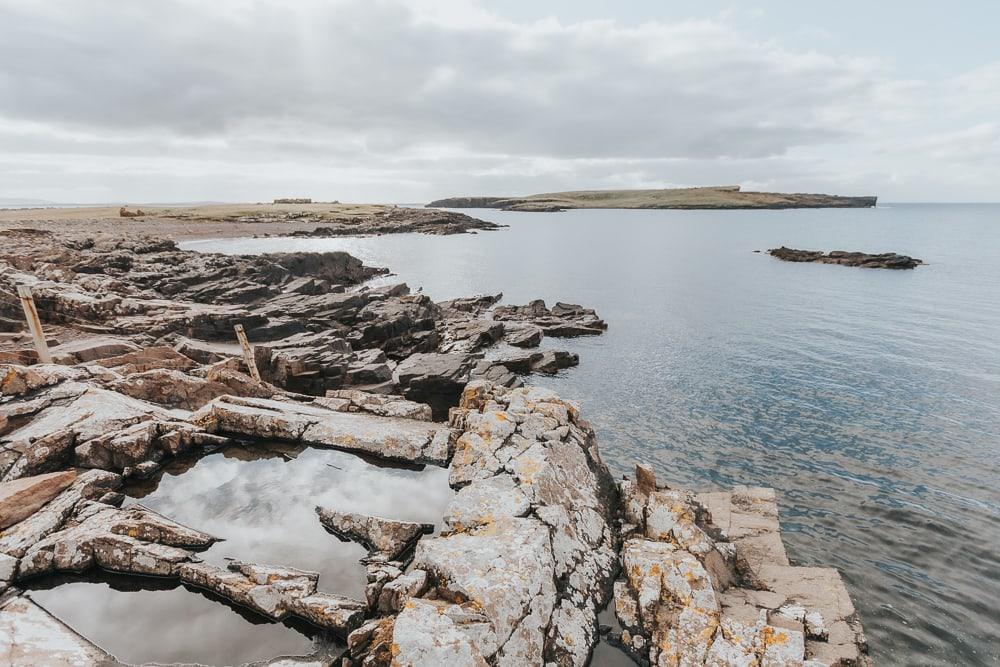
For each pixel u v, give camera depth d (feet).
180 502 48.37
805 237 513.45
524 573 33.73
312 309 142.82
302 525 45.24
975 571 52.44
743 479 71.26
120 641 33.22
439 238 490.49
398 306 156.04
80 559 38.73
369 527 43.27
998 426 87.15
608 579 39.58
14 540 39.17
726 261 333.83
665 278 266.57
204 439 58.08
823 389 105.60
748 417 92.22
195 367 83.05
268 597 35.22
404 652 27.55
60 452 49.80
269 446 59.57
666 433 86.07
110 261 181.06
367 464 55.72
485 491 42.57
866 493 67.36
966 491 67.67
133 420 55.21
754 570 44.96
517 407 56.95
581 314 173.27
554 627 33.47
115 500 47.16
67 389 58.23
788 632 33.96
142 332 103.65
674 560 39.09
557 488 44.86
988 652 42.29
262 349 93.30
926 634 44.11
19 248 199.93
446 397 102.06
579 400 100.89
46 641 31.91
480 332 140.05
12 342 89.30
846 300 201.16
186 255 212.43
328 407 69.87
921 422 89.20
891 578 51.19
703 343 143.54
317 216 602.44
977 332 148.56
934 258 333.01
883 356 127.44
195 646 32.91
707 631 34.24
